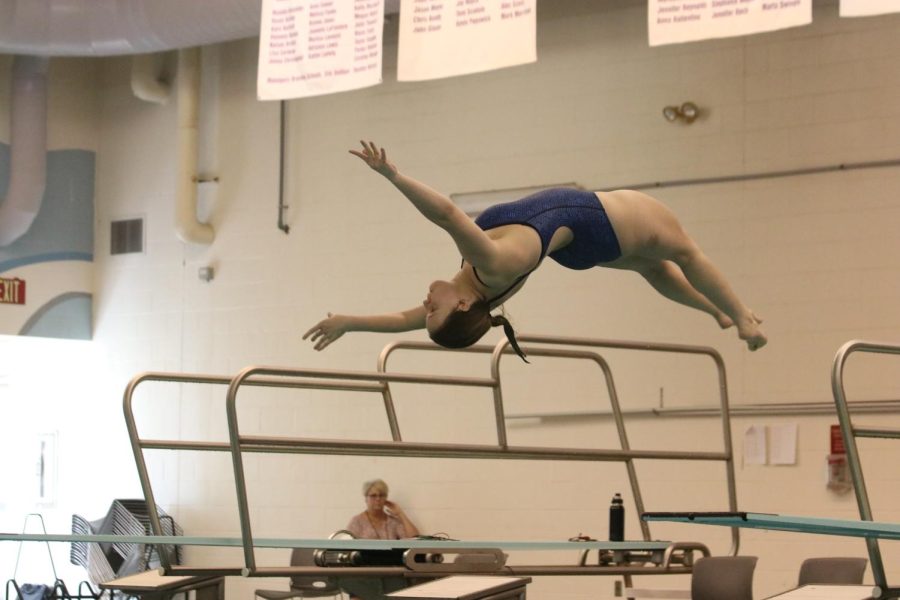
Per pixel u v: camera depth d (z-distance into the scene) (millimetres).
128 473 11391
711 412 8859
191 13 9555
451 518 9812
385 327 4371
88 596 10438
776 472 8609
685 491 8930
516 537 9531
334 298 10516
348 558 5277
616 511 6469
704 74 9172
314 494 10422
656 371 9117
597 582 9242
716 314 4949
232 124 11211
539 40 9852
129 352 11508
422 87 10328
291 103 10930
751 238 8859
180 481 11031
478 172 9992
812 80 8789
